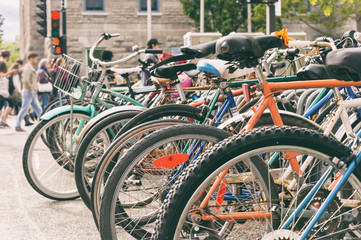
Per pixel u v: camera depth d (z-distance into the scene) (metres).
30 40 29.50
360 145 2.54
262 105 2.86
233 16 24.33
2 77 14.88
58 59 11.77
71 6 26.33
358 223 2.63
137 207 3.48
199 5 24.59
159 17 26.80
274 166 2.83
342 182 2.42
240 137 2.38
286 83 2.82
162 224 2.36
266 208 2.62
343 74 2.24
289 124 3.25
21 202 5.32
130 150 3.02
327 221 2.54
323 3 9.98
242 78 4.28
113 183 3.02
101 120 4.38
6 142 10.60
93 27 26.56
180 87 4.03
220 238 2.64
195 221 2.60
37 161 5.48
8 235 4.22
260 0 10.16
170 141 2.96
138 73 5.88
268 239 2.49
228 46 2.62
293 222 2.53
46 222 4.58
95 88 5.07
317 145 2.39
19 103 20.77
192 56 3.48
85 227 4.43
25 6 38.28
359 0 10.14
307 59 3.68
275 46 2.73
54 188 5.45
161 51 4.45
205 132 2.91
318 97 4.22
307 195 2.52
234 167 2.75
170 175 3.32
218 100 3.77
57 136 5.41
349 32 3.48
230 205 2.69
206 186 2.36
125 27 26.70
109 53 10.76
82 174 4.32
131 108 4.42
